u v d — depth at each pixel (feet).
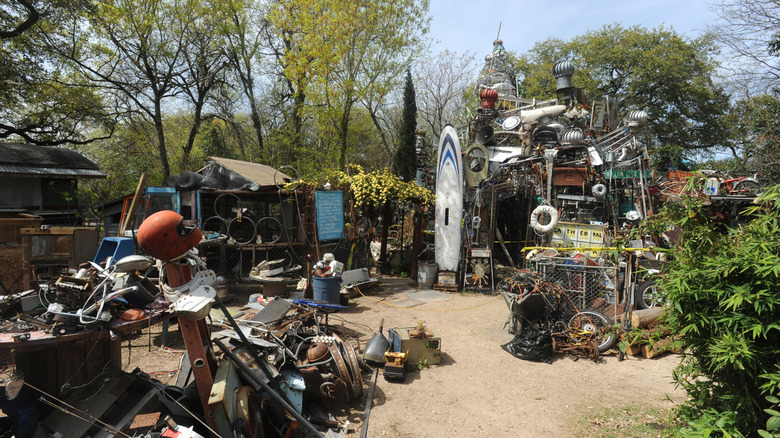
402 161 73.10
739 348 9.80
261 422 12.28
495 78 76.28
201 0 67.00
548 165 43.52
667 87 96.73
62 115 62.34
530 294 23.13
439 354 21.16
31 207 45.24
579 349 22.39
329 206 34.14
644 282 26.11
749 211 11.50
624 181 47.57
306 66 60.13
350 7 56.75
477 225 40.09
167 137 92.58
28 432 11.24
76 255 24.36
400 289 38.24
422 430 15.11
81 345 13.10
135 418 11.02
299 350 16.78
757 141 52.42
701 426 10.34
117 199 37.04
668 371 20.47
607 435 14.79
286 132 74.08
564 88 64.90
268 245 32.45
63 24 57.98
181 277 11.44
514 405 17.10
